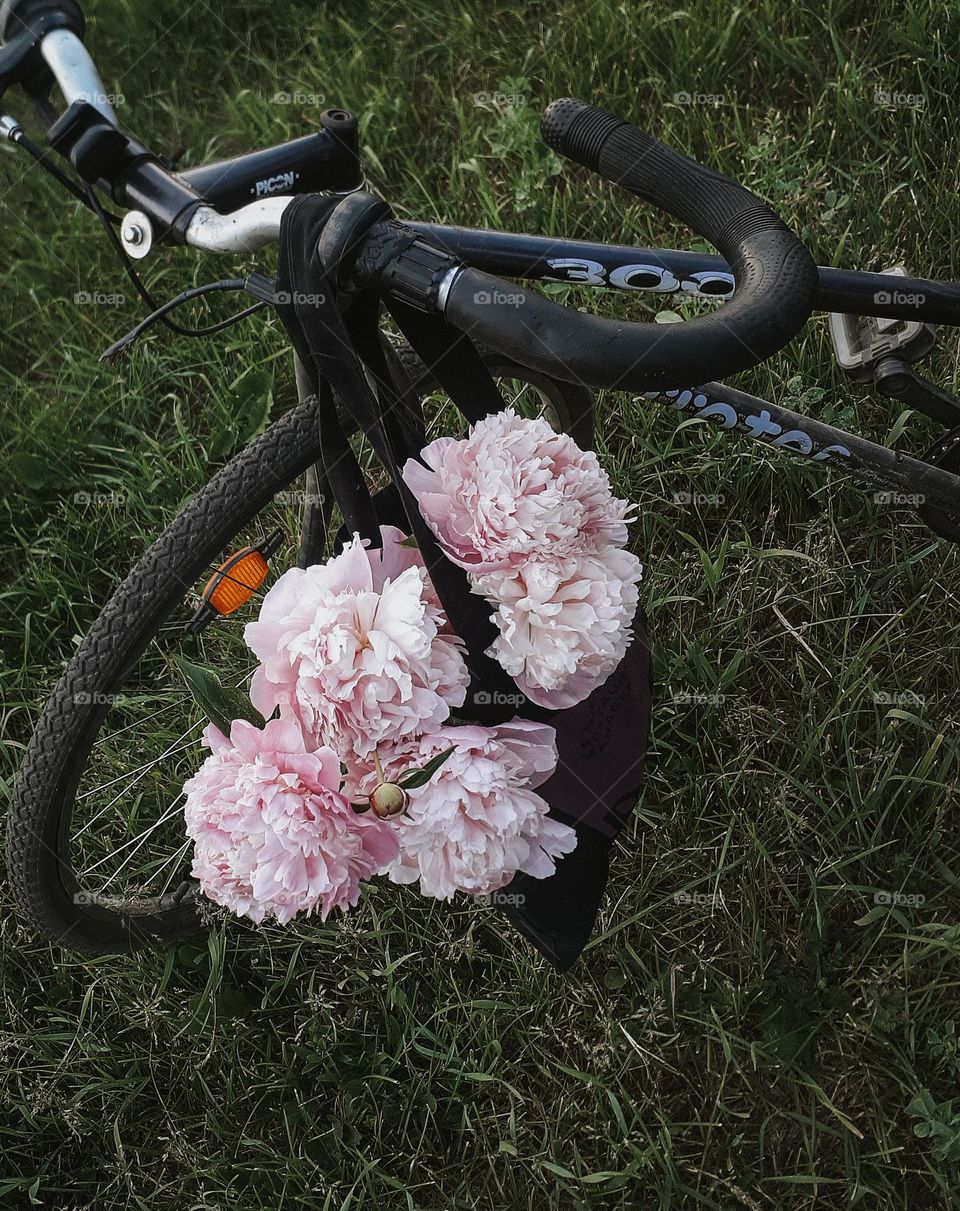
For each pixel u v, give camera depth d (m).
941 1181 1.45
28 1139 1.68
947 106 2.29
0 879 1.87
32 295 2.45
